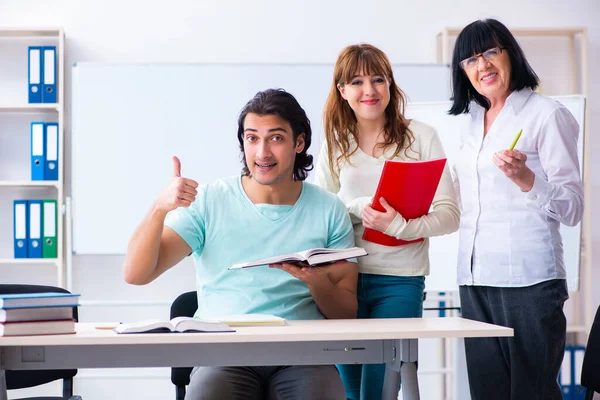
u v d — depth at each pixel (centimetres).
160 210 206
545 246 232
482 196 242
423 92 413
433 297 436
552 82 448
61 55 409
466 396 381
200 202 225
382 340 188
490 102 245
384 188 225
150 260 209
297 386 201
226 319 194
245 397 204
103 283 429
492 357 246
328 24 436
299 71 412
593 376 228
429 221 233
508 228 236
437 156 248
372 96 242
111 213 407
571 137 232
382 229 229
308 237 225
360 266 246
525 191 222
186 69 409
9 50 427
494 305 242
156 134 409
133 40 430
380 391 243
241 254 222
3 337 169
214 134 410
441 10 440
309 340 183
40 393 428
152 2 430
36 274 426
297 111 225
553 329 233
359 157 252
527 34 438
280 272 220
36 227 402
